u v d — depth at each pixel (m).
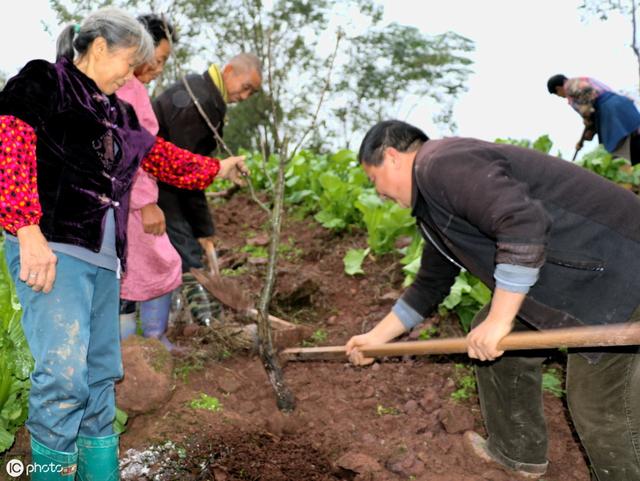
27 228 2.38
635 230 2.52
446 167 2.47
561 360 4.37
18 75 2.47
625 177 7.42
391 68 22.05
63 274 2.57
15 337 3.27
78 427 2.66
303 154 8.66
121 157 2.76
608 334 2.28
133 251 3.70
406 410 3.87
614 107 7.43
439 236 2.81
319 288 5.39
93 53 2.62
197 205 4.68
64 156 2.54
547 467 3.38
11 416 3.11
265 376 4.09
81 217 2.59
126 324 3.84
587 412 2.65
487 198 2.39
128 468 3.16
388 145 2.71
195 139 4.30
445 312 4.64
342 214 6.73
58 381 2.52
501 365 3.12
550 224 2.43
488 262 2.70
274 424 3.61
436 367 4.34
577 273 2.55
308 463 3.32
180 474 3.15
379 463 3.35
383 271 5.66
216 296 3.97
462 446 3.49
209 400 3.70
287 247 6.54
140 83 3.62
